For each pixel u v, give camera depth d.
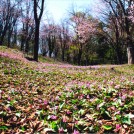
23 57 29.56
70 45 78.38
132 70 27.02
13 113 6.41
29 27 61.25
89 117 5.93
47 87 10.49
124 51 60.78
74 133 4.99
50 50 78.56
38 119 6.02
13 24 66.88
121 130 5.20
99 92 8.35
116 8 42.34
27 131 5.42
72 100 7.31
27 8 61.38
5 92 8.82
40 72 14.86
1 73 13.06
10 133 5.34
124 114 6.08
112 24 49.12
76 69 20.97
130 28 44.50
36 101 7.86
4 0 62.62
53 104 7.26
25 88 10.10
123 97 7.22
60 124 5.60
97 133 5.20
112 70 21.88
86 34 49.88
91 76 15.05
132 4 35.91
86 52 75.94
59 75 14.59
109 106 6.65
